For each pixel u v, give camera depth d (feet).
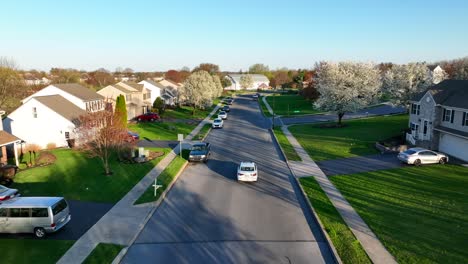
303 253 49.32
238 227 58.29
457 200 68.08
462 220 58.65
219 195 74.90
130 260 47.70
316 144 128.57
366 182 80.79
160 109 223.30
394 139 126.31
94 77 448.65
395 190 74.84
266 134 157.99
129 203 68.69
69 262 46.32
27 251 49.49
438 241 51.29
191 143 134.31
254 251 50.01
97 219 60.95
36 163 98.89
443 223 57.57
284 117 221.66
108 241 52.49
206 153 104.99
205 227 58.44
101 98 173.27
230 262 46.98
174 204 69.51
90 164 98.58
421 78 175.73
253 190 78.18
